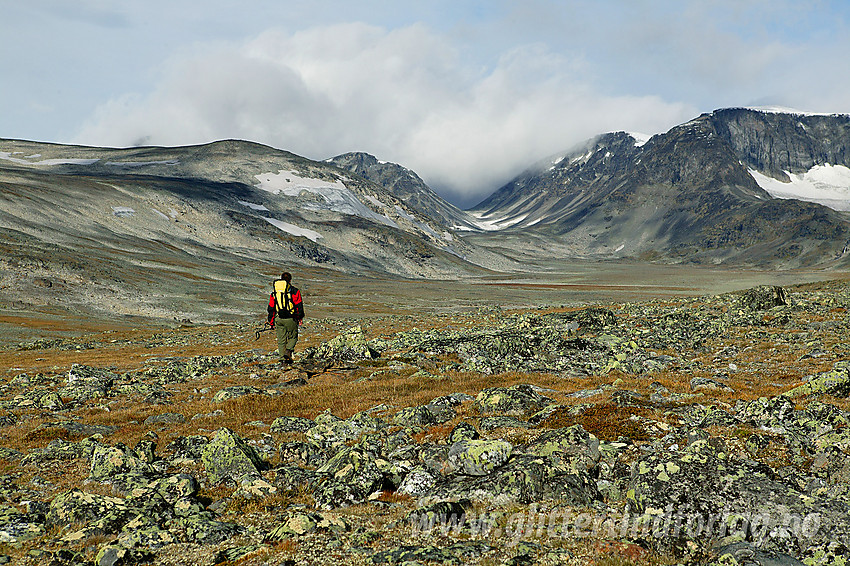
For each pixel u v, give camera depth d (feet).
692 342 139.74
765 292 221.46
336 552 34.65
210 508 44.06
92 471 52.80
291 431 67.31
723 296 333.42
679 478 39.09
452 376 101.09
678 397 72.38
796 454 49.03
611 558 32.37
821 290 337.93
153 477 51.31
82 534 38.37
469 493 42.11
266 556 34.37
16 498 47.14
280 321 108.47
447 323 267.39
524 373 102.63
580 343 128.06
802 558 31.76
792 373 89.61
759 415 58.18
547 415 65.05
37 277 420.36
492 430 61.26
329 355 125.80
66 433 70.38
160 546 36.86
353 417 68.28
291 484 48.42
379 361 119.14
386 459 50.44
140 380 120.67
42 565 34.63
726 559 30.91
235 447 52.70
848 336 127.75
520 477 42.50
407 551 33.65
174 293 472.44
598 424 58.75
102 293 430.61
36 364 178.91
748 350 120.26
